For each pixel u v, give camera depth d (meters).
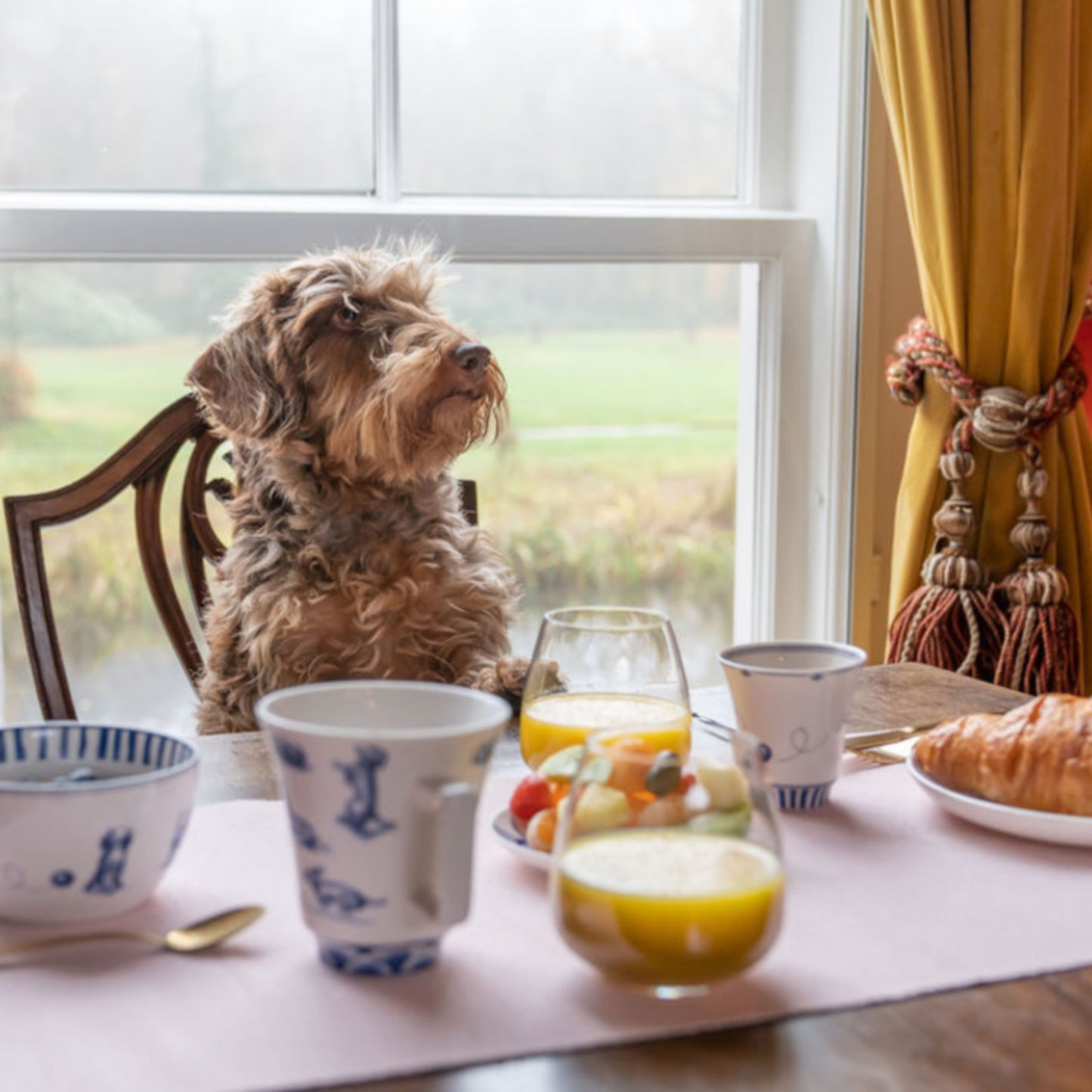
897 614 2.20
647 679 1.05
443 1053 0.66
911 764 1.06
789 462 2.49
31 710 2.30
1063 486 2.17
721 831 0.72
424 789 0.71
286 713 0.79
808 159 2.44
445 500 1.96
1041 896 0.86
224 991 0.72
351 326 1.90
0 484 2.25
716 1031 0.69
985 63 2.03
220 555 1.91
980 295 2.10
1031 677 2.12
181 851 0.92
